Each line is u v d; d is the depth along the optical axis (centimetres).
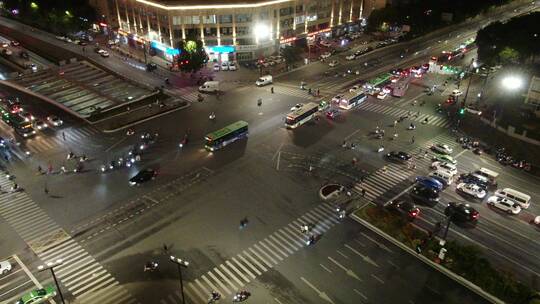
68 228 5891
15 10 16425
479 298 4828
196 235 5759
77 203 6400
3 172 7144
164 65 12338
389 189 6781
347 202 6444
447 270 5166
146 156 7650
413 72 11638
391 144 8119
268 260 5362
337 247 5572
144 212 6209
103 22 14900
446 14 16050
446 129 8738
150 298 4831
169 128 8694
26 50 13300
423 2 16862
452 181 6994
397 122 9006
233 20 11950
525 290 4769
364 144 8094
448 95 10381
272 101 10006
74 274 5153
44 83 10969
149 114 9269
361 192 6694
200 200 6462
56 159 7562
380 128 8738
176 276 5116
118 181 6931
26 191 6669
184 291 4919
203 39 12075
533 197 6631
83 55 12950
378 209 6234
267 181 6938
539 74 9731
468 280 5009
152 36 12744
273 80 11362
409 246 5522
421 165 7444
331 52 13425
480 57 11981
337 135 8431
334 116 9206
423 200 6512
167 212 6206
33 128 8612
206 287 4972
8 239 5697
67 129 8669
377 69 12181
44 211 6228
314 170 7256
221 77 11531
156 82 11125
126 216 6122
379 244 5609
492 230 5928
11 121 8619
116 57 12912
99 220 6041
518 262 5394
